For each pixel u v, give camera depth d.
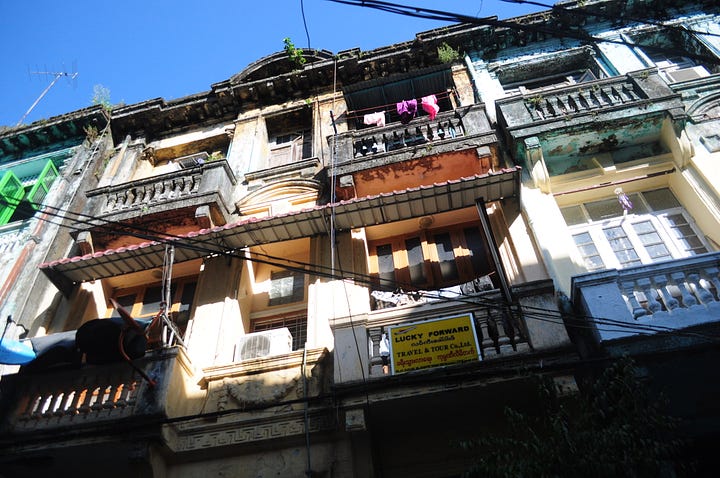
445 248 9.57
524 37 12.97
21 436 7.08
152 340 8.57
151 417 6.93
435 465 6.92
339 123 12.71
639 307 6.61
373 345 7.33
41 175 12.76
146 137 14.08
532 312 6.93
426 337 7.20
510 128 9.75
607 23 12.73
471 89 12.28
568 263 8.23
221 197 10.64
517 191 8.90
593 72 12.21
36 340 7.68
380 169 10.05
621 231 9.00
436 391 6.60
